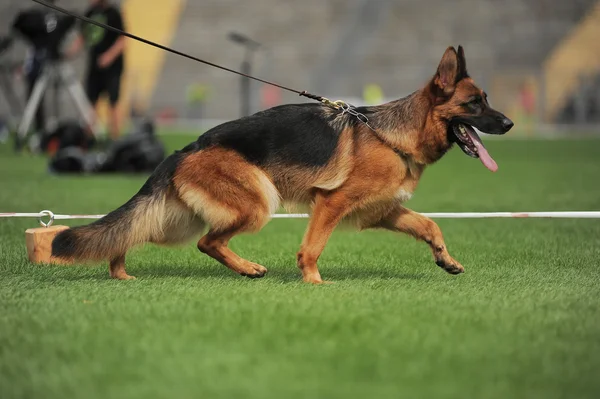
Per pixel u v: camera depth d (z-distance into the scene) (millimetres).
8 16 55531
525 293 8773
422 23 58719
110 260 9766
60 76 29297
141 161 23547
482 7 58812
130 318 7477
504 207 18172
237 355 6328
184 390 5535
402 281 9672
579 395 5441
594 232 14180
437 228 10164
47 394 5477
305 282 9617
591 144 41031
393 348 6512
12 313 7727
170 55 57062
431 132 9789
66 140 25016
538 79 55469
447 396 5418
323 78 56344
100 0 26125
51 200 18234
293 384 5656
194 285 9305
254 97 55719
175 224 9867
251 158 9609
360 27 58875
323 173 9680
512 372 5918
